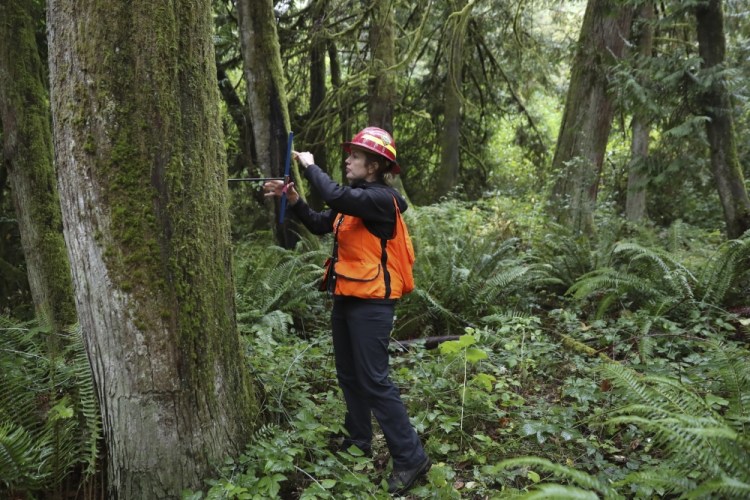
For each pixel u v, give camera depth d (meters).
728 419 2.50
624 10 7.59
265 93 6.27
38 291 4.10
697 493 1.81
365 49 9.95
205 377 2.33
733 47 8.45
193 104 2.25
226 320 2.46
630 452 2.80
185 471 2.30
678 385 2.50
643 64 6.43
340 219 2.66
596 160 7.86
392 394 2.59
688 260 5.30
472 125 13.12
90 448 2.51
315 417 3.04
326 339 4.13
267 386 2.95
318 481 2.39
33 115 4.06
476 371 3.69
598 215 7.20
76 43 2.06
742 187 5.92
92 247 2.15
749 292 4.62
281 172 6.38
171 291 2.21
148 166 2.13
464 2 9.86
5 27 3.98
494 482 2.68
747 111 8.25
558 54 11.37
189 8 2.22
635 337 3.95
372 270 2.54
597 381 3.49
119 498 2.35
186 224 2.23
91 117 2.08
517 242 6.40
